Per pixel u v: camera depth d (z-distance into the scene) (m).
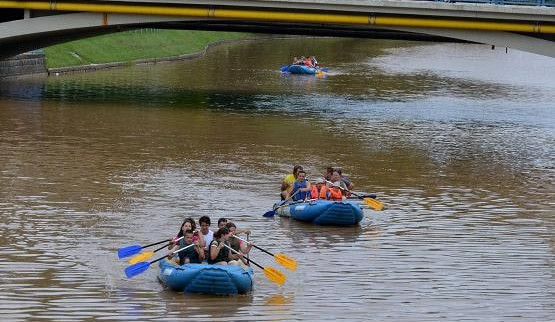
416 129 94.19
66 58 146.50
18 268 43.81
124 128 86.31
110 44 165.38
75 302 39.34
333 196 57.66
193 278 40.50
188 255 43.28
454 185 67.38
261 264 46.12
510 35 96.12
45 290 40.81
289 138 85.00
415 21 95.94
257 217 56.03
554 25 94.19
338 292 41.84
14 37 103.38
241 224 54.22
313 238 51.44
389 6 95.62
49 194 59.16
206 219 43.44
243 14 97.56
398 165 74.31
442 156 79.19
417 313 39.25
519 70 185.50
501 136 91.75
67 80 130.50
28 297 39.81
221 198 60.31
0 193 58.84
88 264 44.94
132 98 110.62
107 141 79.12
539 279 44.69
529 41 95.94
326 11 97.00
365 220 56.16
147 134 83.56
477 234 53.28
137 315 37.97
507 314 39.47
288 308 39.34
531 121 104.44
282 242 50.47
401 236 52.41
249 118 96.94
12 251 46.56
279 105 110.44
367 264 46.50
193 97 114.94
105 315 37.91
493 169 74.12
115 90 119.38
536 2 95.94
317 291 41.91
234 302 39.94
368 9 96.19
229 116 97.88
